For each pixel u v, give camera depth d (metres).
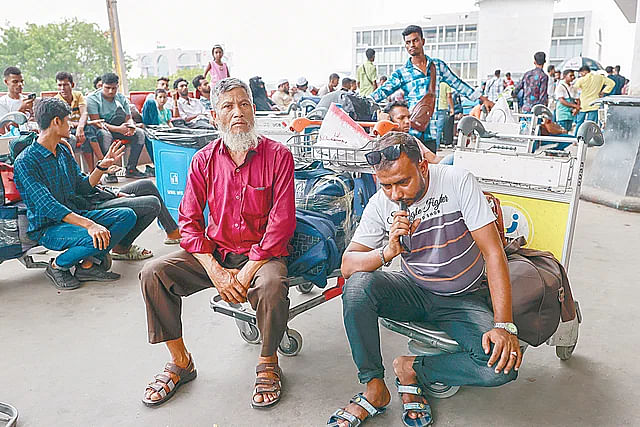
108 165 3.59
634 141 5.34
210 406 2.16
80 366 2.47
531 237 2.46
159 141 4.40
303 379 2.34
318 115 3.96
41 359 2.54
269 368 2.20
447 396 2.16
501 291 1.82
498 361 1.77
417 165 1.83
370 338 1.96
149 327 2.18
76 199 3.53
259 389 2.16
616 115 5.55
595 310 2.96
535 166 2.40
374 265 1.96
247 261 2.28
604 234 4.48
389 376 2.35
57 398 2.22
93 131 6.54
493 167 2.51
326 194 2.59
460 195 1.90
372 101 4.07
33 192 3.22
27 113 5.93
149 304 2.17
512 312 1.91
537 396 2.18
